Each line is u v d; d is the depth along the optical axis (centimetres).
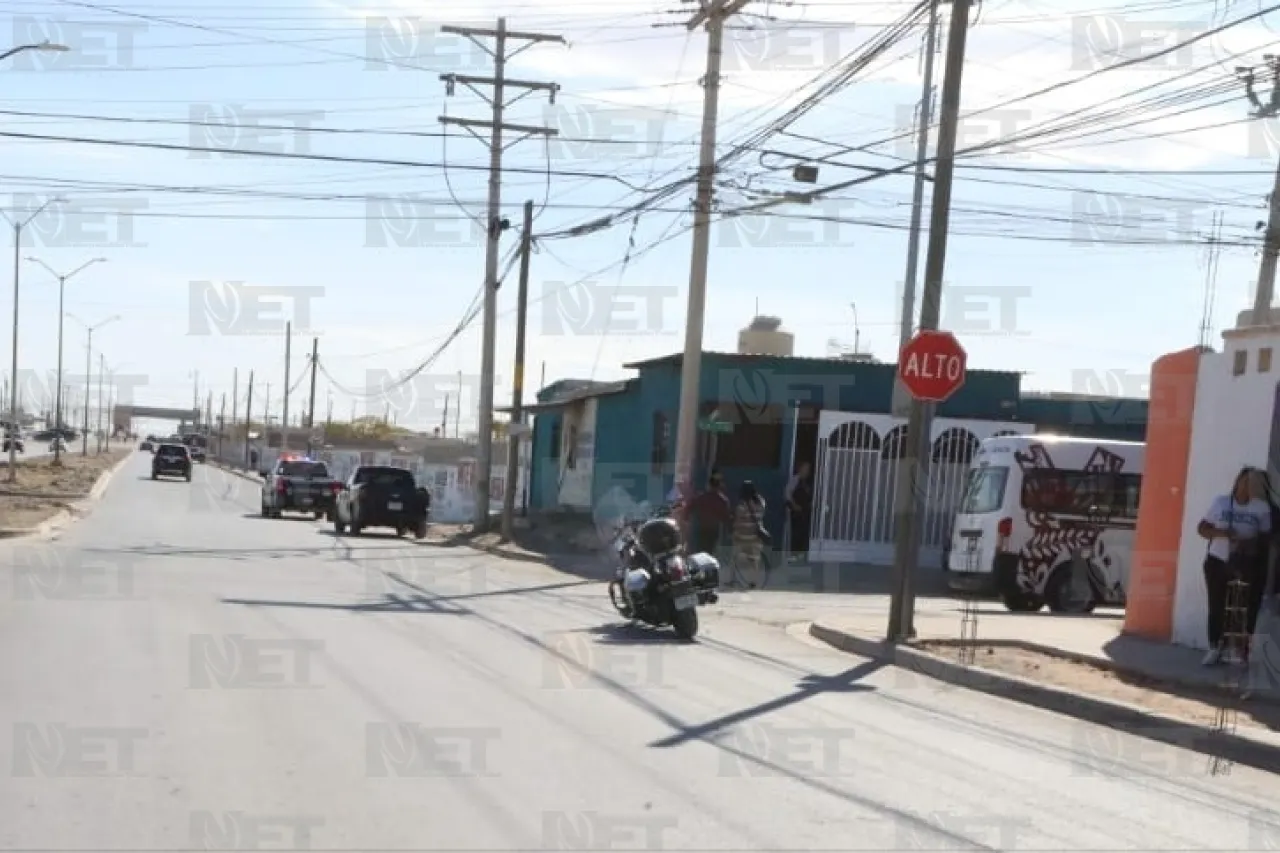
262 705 937
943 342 1508
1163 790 853
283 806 688
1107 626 1722
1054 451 2120
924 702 1158
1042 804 787
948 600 2203
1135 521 2139
